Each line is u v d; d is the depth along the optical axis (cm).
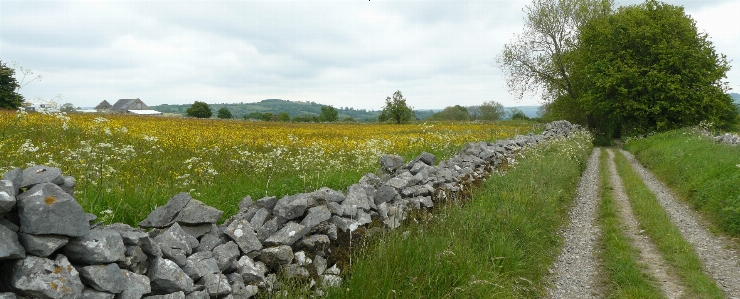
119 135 1516
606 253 794
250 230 484
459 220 714
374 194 700
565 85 4406
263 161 1028
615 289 642
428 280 506
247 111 18112
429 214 765
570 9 4269
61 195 305
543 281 661
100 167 736
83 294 304
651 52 3419
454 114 10475
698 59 3403
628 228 959
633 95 3491
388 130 4141
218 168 995
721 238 891
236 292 423
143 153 1098
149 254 368
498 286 539
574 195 1315
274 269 483
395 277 493
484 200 907
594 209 1146
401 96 7069
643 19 3541
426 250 572
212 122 4409
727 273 708
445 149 1739
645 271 705
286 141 1984
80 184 670
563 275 696
